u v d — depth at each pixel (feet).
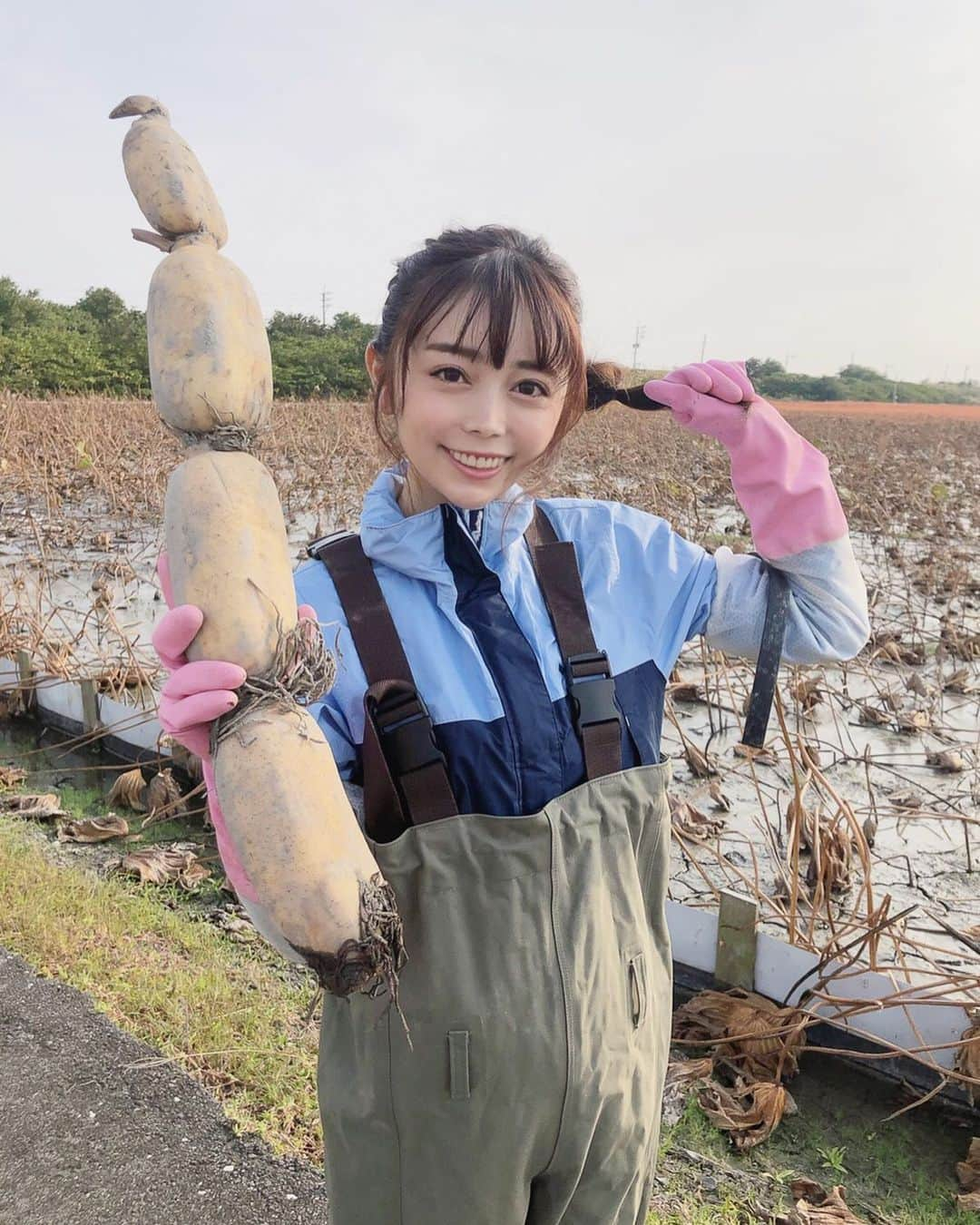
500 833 3.83
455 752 4.01
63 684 16.71
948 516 44.19
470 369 3.98
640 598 4.70
